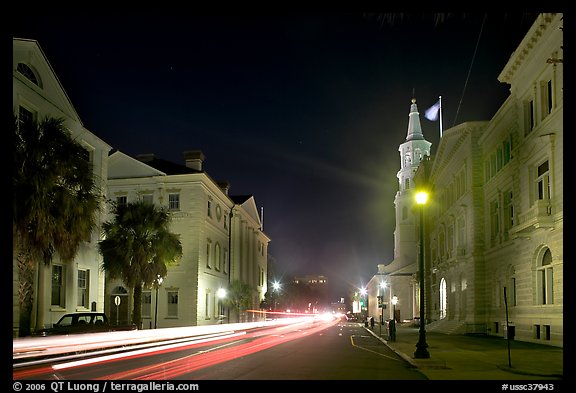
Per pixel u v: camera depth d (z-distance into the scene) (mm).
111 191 50844
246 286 61938
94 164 34781
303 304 149125
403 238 89562
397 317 83000
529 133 30422
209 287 52969
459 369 17797
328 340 35469
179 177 50188
